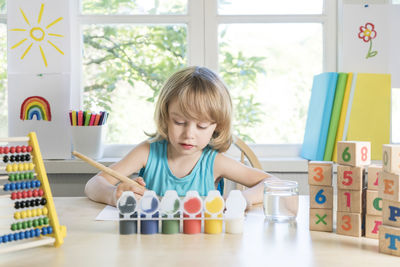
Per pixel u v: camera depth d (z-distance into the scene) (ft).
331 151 6.07
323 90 6.09
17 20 6.32
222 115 4.39
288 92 6.82
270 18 6.66
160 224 3.35
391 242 2.65
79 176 6.32
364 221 3.07
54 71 6.37
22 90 6.35
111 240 2.94
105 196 4.08
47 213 2.96
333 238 3.00
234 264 2.48
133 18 6.59
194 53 6.64
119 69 6.72
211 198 3.09
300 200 4.28
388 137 6.14
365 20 6.40
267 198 3.45
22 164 3.03
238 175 4.96
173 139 4.36
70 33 6.46
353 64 6.41
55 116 6.36
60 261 2.55
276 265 2.47
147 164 4.96
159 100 4.60
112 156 6.70
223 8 6.70
